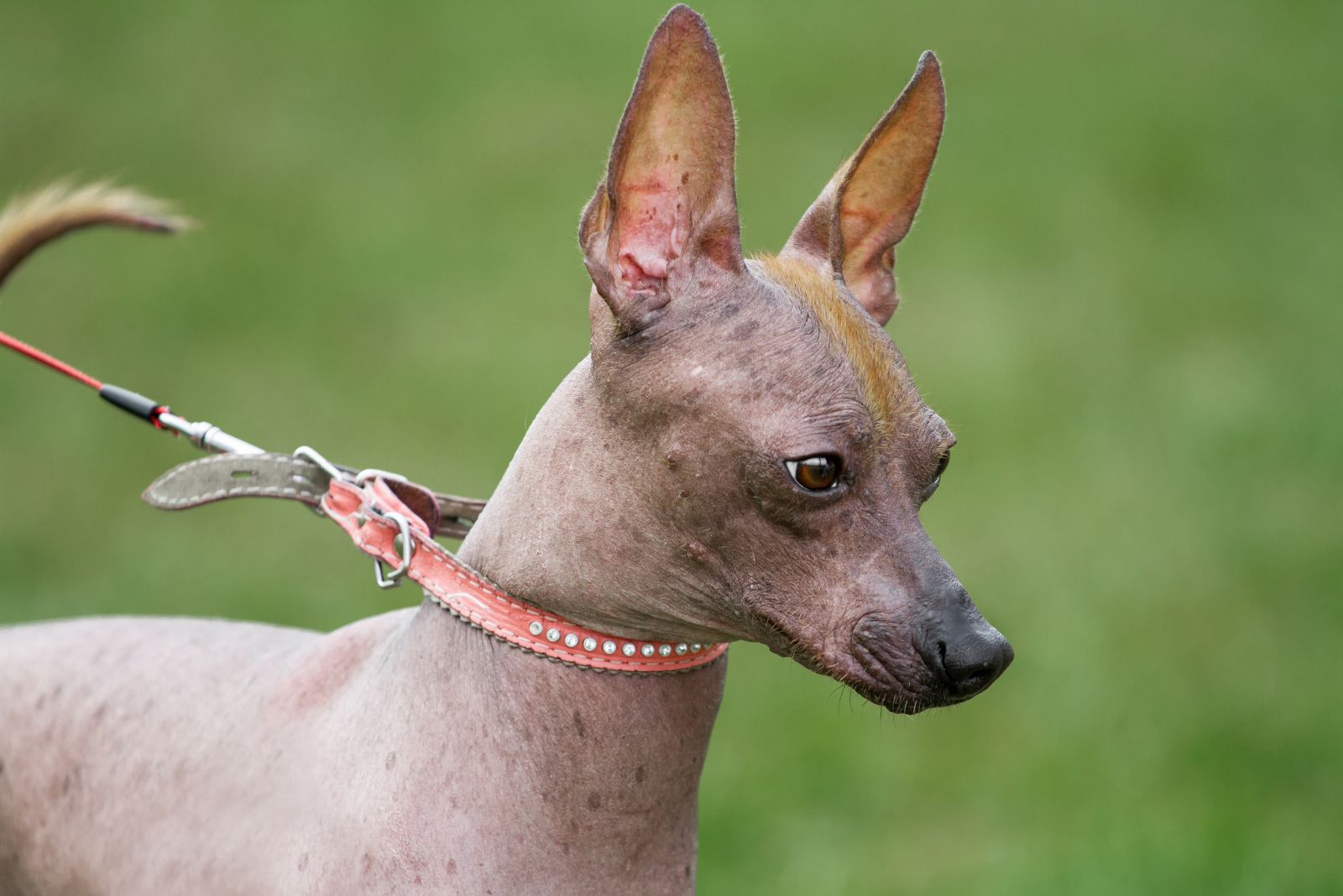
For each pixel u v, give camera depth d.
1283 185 20.28
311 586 11.78
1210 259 18.27
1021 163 20.70
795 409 4.42
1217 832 8.88
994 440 14.16
